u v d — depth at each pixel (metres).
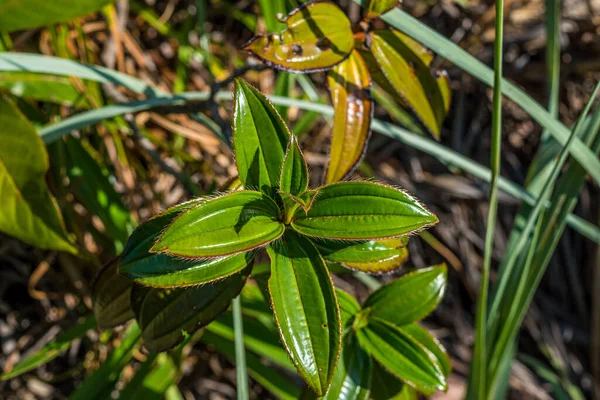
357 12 1.04
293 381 1.00
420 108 0.63
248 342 0.81
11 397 0.91
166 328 0.59
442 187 1.15
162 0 1.00
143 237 0.53
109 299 0.62
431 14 1.13
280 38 0.58
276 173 0.55
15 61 0.68
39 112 0.83
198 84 1.00
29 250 0.91
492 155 0.66
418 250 1.18
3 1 0.67
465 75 1.18
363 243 0.56
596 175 0.71
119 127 0.86
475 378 0.74
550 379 1.11
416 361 0.61
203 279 0.52
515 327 0.75
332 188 0.54
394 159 1.15
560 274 1.30
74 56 0.88
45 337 0.93
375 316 0.63
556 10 0.79
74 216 0.86
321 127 1.04
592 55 1.19
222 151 0.97
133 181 0.90
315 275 0.53
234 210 0.52
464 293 1.23
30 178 0.70
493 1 1.14
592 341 1.26
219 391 1.01
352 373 0.62
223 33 1.03
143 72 0.96
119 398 0.79
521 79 1.21
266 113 0.54
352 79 0.61
